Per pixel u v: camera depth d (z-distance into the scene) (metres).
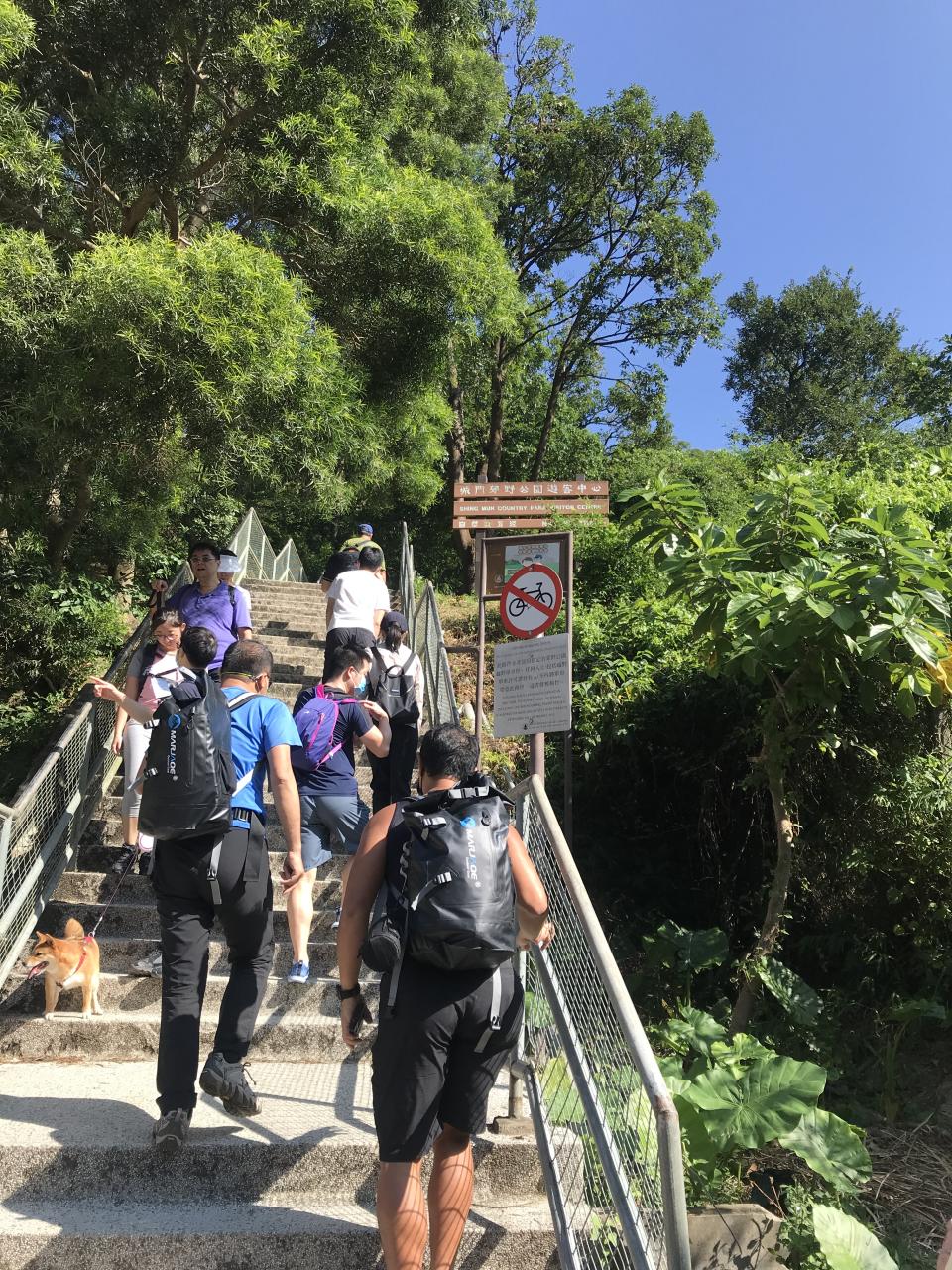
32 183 7.78
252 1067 3.87
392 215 8.85
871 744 6.18
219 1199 3.09
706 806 7.29
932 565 4.60
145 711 4.62
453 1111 2.65
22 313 6.64
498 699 5.18
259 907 3.38
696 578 5.17
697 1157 3.83
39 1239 2.79
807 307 37.03
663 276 24.27
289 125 8.27
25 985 4.06
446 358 10.14
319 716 4.42
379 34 8.53
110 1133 3.17
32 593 10.56
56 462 7.63
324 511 8.52
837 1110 5.02
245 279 6.68
